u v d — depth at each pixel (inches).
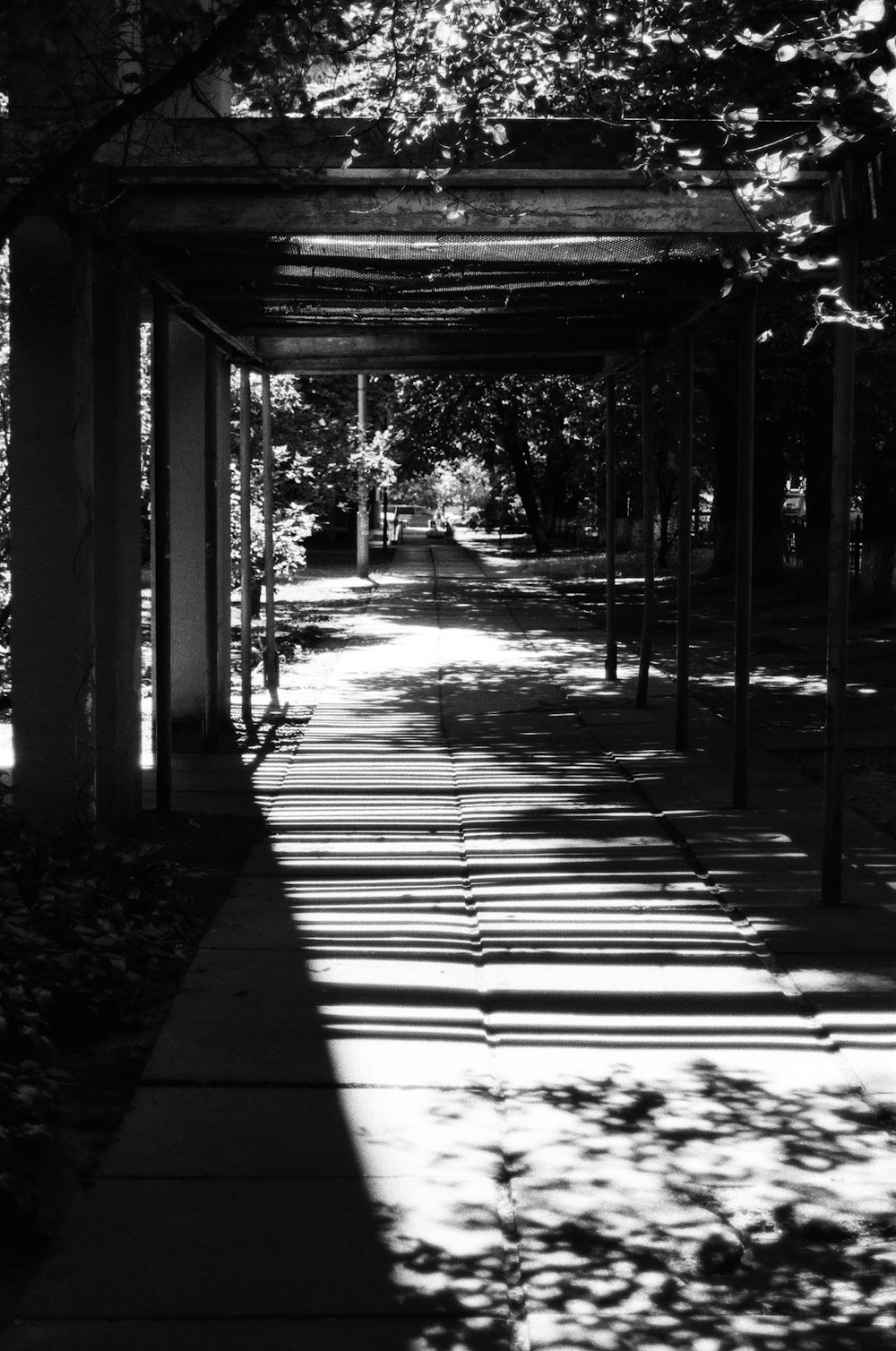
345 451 796.6
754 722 507.2
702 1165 160.4
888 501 832.9
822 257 295.6
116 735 324.8
